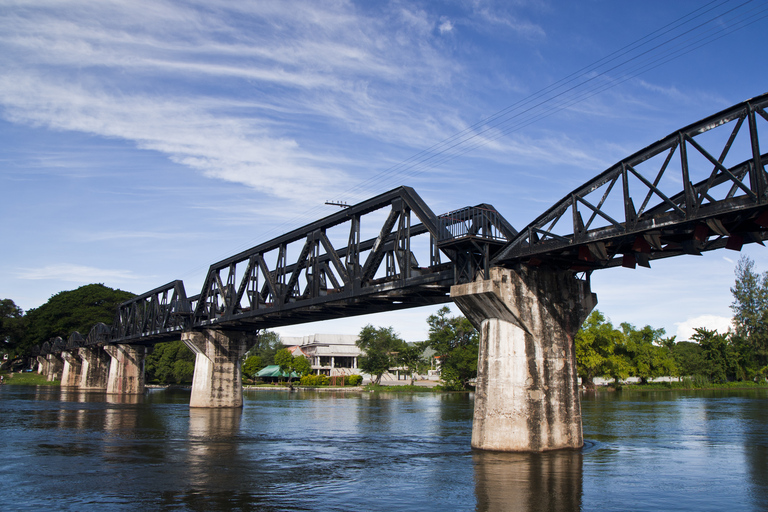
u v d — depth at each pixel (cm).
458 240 2886
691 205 2080
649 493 2039
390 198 3497
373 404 7431
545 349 2902
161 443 3547
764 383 12750
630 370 10981
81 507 1934
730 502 1922
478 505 1883
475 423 3003
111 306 13788
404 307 3950
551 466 2514
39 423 4769
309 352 17738
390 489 2145
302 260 4316
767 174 1936
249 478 2398
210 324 5972
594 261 2770
